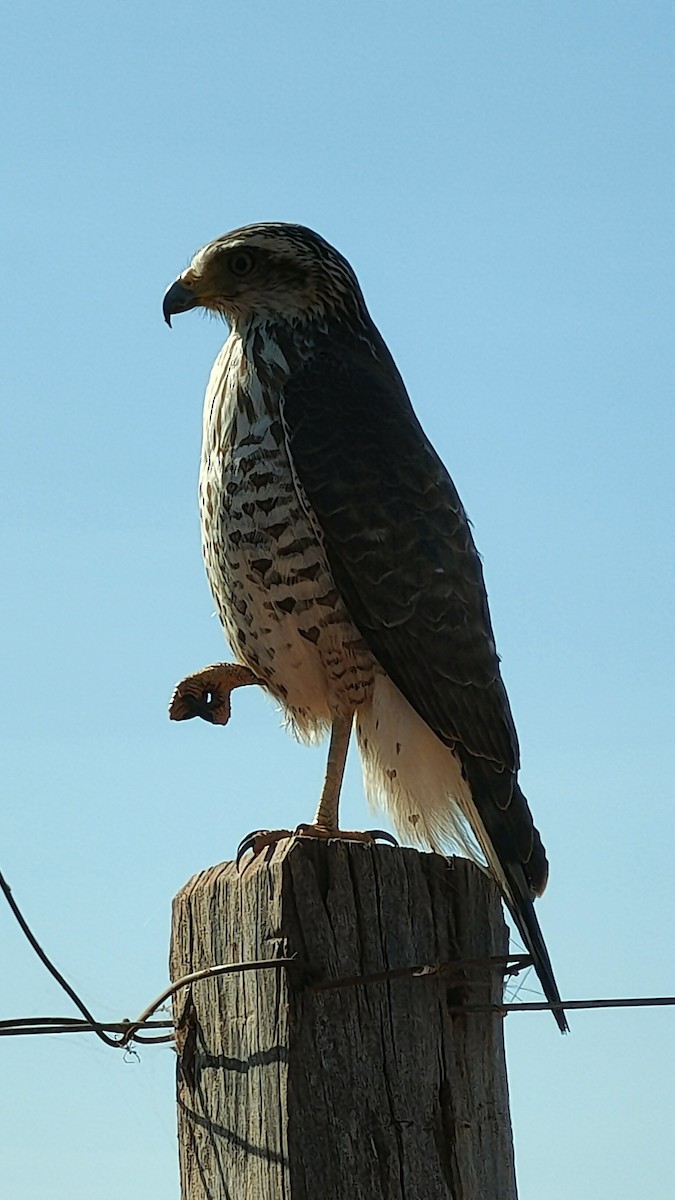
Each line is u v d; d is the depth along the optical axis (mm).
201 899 7531
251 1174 7070
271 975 7121
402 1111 7117
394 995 7234
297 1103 6984
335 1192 6945
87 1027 7680
